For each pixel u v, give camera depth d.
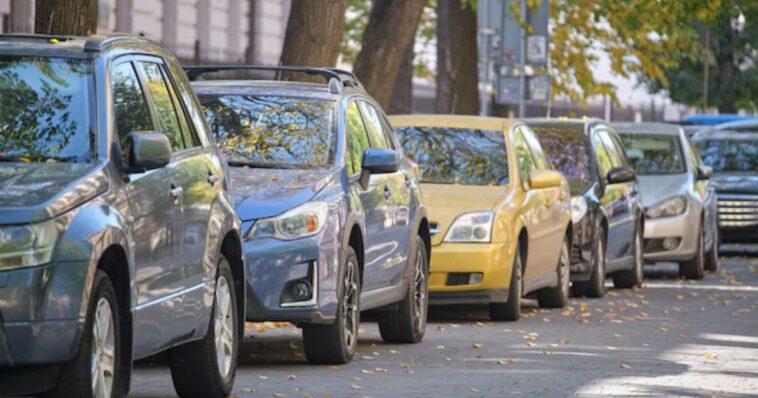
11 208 16.53
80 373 16.86
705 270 55.25
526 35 63.69
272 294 24.94
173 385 22.58
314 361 26.50
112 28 67.25
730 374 25.95
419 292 30.62
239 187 25.55
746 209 61.84
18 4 58.69
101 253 17.05
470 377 25.16
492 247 33.91
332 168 26.81
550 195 38.09
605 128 46.59
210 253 20.91
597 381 24.78
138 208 18.47
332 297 25.50
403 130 37.00
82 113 18.64
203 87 28.42
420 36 93.81
